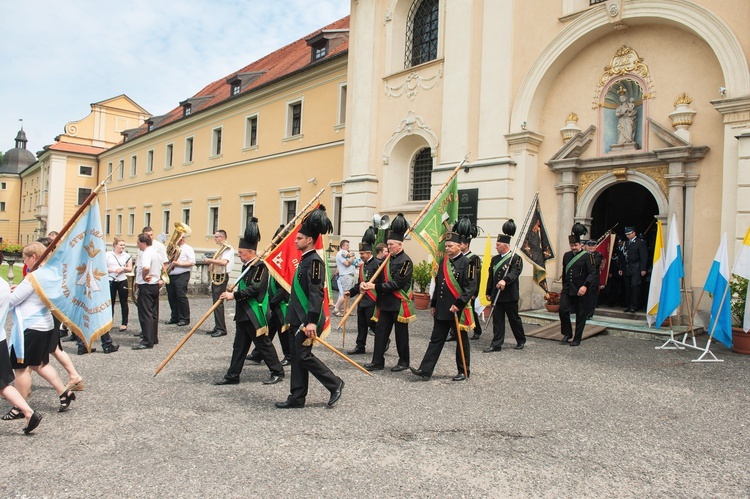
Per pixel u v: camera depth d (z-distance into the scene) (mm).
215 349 8562
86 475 3881
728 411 5625
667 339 9570
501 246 9070
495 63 12961
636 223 13852
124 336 9648
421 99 14898
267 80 25203
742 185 9195
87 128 46094
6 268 23750
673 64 10656
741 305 8578
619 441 4727
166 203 31875
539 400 5918
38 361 5160
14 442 4492
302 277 5613
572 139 11836
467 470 4062
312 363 5484
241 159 25141
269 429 4867
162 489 3678
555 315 11719
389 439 4664
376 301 7348
